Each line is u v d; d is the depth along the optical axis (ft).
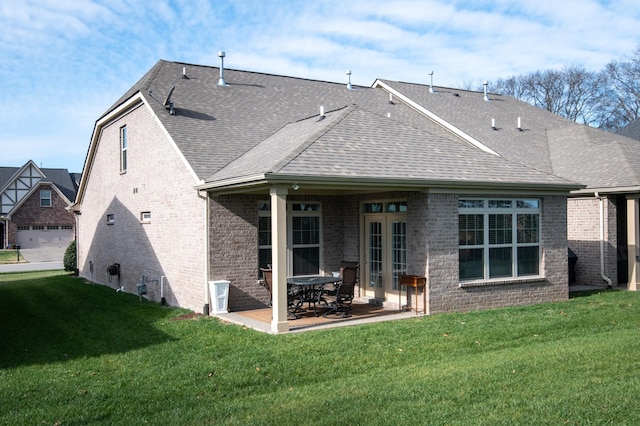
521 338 31.89
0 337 35.91
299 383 24.53
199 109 52.06
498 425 18.81
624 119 135.44
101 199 68.08
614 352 27.35
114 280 62.39
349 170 35.91
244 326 35.94
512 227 43.57
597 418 19.15
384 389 22.82
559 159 62.13
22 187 168.86
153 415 20.94
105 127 65.92
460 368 25.46
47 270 103.19
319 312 40.63
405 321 36.47
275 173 32.71
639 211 54.34
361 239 47.06
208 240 41.47
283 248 33.96
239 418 20.22
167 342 32.30
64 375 26.27
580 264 56.08
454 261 40.11
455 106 72.64
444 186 38.81
